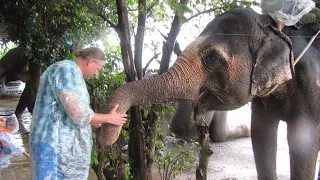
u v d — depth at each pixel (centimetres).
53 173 268
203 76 276
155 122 347
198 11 393
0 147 382
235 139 656
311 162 308
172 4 289
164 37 355
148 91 262
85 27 618
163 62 355
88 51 278
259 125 337
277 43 276
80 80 269
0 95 1215
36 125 270
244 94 281
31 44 662
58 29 649
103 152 344
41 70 774
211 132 627
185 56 276
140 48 332
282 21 284
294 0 282
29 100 794
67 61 272
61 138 269
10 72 885
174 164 380
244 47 274
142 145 334
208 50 271
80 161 280
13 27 666
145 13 332
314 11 310
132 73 318
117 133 255
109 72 359
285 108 311
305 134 303
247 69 275
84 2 378
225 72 273
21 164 493
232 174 472
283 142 615
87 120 256
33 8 629
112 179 361
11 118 402
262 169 340
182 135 565
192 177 436
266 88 278
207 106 290
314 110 302
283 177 460
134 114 328
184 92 271
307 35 301
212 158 541
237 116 750
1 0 633
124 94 257
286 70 277
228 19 281
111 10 420
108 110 252
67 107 257
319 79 299
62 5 519
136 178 343
